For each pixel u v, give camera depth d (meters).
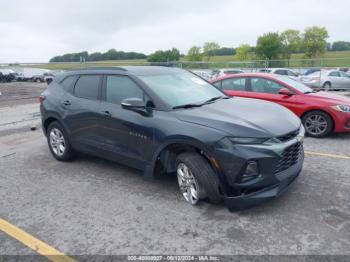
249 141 3.37
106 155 4.88
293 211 3.63
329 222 3.38
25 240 3.38
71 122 5.29
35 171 5.40
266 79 7.52
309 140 6.62
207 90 4.97
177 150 4.07
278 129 3.55
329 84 20.12
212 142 3.46
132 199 4.17
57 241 3.32
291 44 62.62
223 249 3.03
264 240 3.13
